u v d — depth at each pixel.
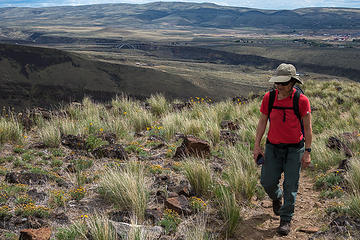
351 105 12.22
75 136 6.45
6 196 3.86
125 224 3.20
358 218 3.56
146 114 8.59
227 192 3.98
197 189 4.49
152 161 5.68
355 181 4.49
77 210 3.80
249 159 5.62
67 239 3.08
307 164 3.54
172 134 7.52
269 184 3.73
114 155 5.73
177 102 11.45
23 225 3.36
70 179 4.67
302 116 3.47
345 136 7.25
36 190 4.14
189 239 3.09
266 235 3.54
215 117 8.84
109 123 7.67
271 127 3.61
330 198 4.42
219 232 3.52
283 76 3.35
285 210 3.57
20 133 6.57
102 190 4.18
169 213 3.73
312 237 3.29
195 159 5.39
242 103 12.40
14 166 5.13
